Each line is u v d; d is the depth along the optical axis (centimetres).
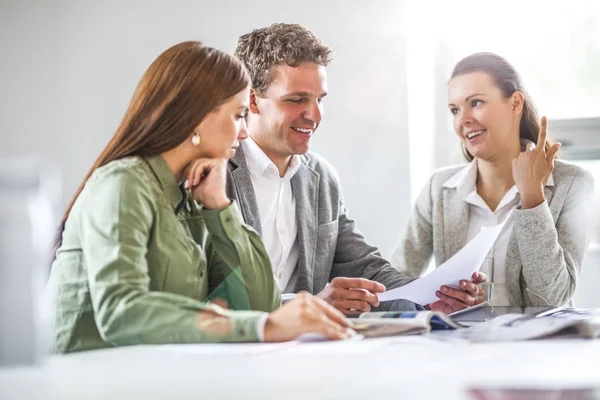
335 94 328
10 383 105
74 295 163
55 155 335
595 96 330
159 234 169
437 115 341
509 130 277
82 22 334
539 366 113
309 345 138
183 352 133
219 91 179
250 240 195
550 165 260
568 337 147
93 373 113
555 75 333
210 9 331
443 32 340
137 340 144
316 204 262
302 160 265
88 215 159
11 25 337
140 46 333
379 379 104
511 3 336
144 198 164
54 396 95
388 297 216
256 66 253
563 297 262
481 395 92
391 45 324
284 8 329
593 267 319
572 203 271
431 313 160
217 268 195
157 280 168
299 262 254
